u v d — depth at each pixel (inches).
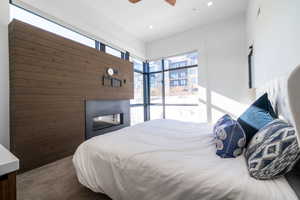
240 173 34.2
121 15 137.0
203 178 33.3
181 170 36.7
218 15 139.0
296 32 39.1
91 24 123.7
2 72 75.5
